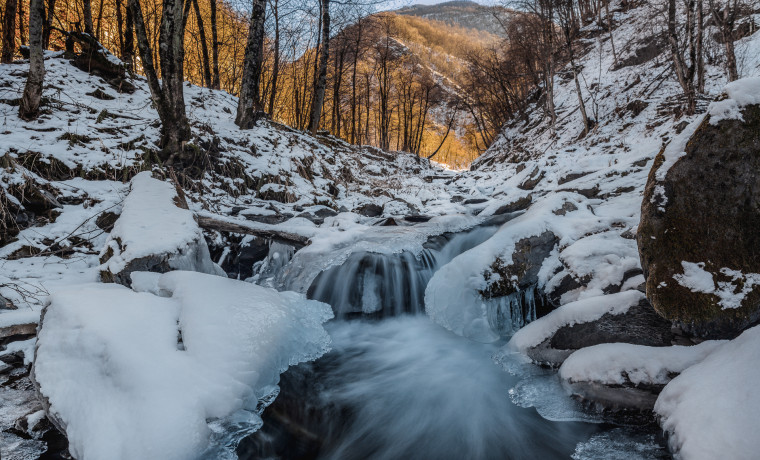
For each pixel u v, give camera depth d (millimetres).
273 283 5637
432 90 38438
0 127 6734
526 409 3107
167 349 2898
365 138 39875
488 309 4371
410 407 3412
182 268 4555
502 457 2865
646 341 3061
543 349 3570
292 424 3084
